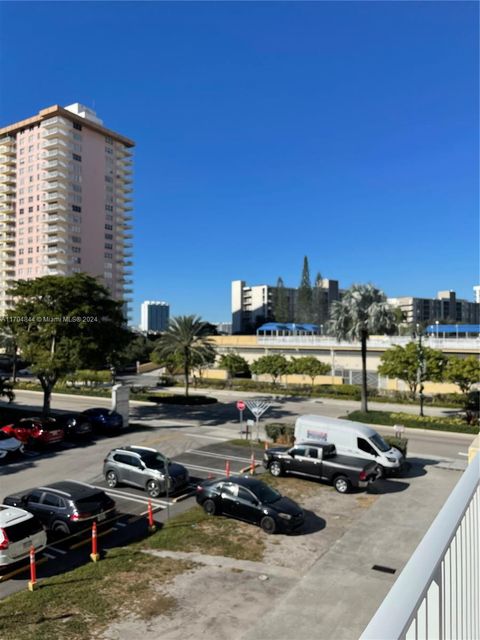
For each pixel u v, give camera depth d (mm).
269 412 37375
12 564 11820
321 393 46281
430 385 47469
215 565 11852
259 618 9539
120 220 117500
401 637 1504
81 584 10812
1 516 12273
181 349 42031
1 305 110938
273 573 11477
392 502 16891
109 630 9039
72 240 105688
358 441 20312
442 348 47062
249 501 14695
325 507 16375
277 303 131125
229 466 22016
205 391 51156
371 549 12898
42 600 10070
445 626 2109
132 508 16422
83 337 30547
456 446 26375
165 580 11055
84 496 13992
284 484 18969
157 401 42125
